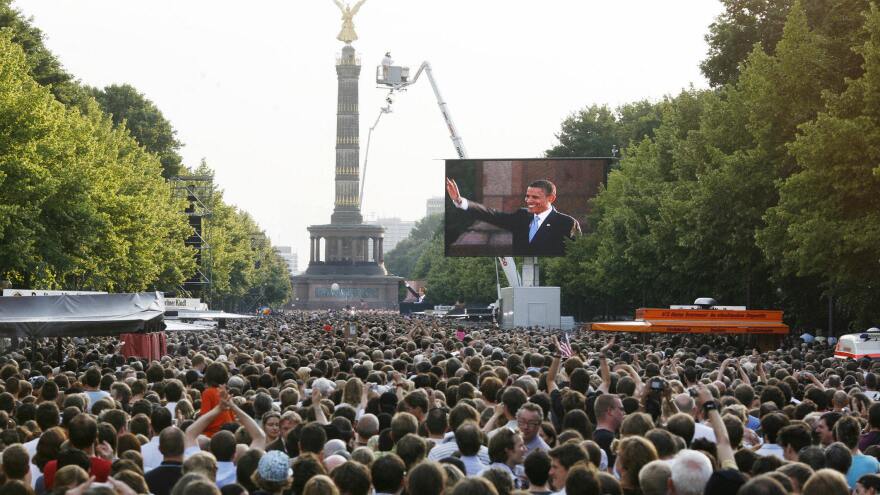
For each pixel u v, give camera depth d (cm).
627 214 9175
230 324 10956
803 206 5366
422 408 1833
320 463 1290
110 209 7944
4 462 1379
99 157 8556
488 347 3781
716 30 8725
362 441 1711
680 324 5997
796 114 5956
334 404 2189
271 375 2645
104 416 1702
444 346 4325
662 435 1348
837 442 1420
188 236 12225
